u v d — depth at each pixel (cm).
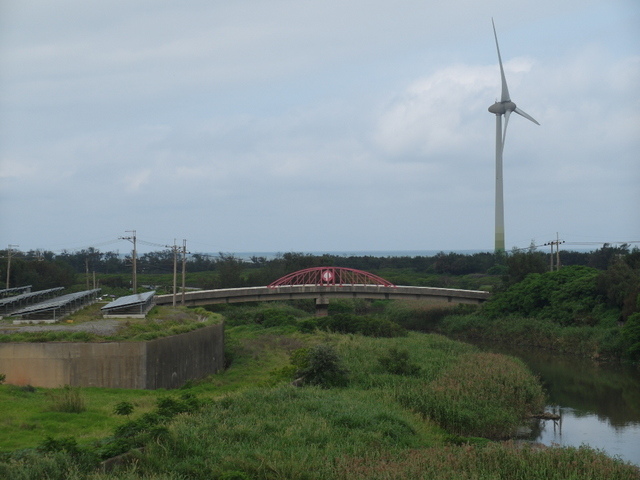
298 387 3800
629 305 7100
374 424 2952
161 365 3988
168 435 2400
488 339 8538
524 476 2388
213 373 5041
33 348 3719
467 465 2448
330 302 11231
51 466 1975
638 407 4447
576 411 4319
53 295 7038
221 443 2458
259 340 6531
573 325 7838
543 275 8981
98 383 3747
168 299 8606
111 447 2269
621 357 6519
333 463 2342
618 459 2928
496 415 3556
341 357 4603
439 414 3488
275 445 2488
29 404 3069
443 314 10225
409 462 2373
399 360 4528
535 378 4784
